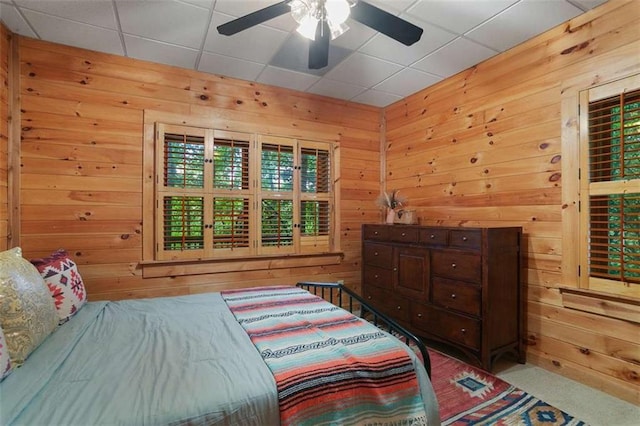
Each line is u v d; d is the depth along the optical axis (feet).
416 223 11.82
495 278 8.10
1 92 7.93
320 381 4.08
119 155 9.56
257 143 11.47
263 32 8.41
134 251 9.68
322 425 3.92
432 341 10.07
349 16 5.96
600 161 7.36
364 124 13.69
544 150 8.36
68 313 6.14
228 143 11.02
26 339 4.45
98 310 6.66
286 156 12.03
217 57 9.73
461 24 8.02
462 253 8.51
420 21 7.89
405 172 12.92
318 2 5.51
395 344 5.01
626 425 5.98
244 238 11.14
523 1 7.14
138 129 9.80
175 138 10.26
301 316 6.22
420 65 10.22
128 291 9.61
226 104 11.02
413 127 12.55
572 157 7.75
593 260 7.39
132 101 9.75
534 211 8.57
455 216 10.84
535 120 8.56
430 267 9.43
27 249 8.54
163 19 7.82
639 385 6.59
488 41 8.80
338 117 13.12
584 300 7.46
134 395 3.64
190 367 4.24
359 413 4.15
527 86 8.76
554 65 8.16
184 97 10.41
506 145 9.27
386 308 10.95
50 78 8.83
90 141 9.25
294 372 4.14
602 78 7.25
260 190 11.46
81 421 3.23
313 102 12.60
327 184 12.90
